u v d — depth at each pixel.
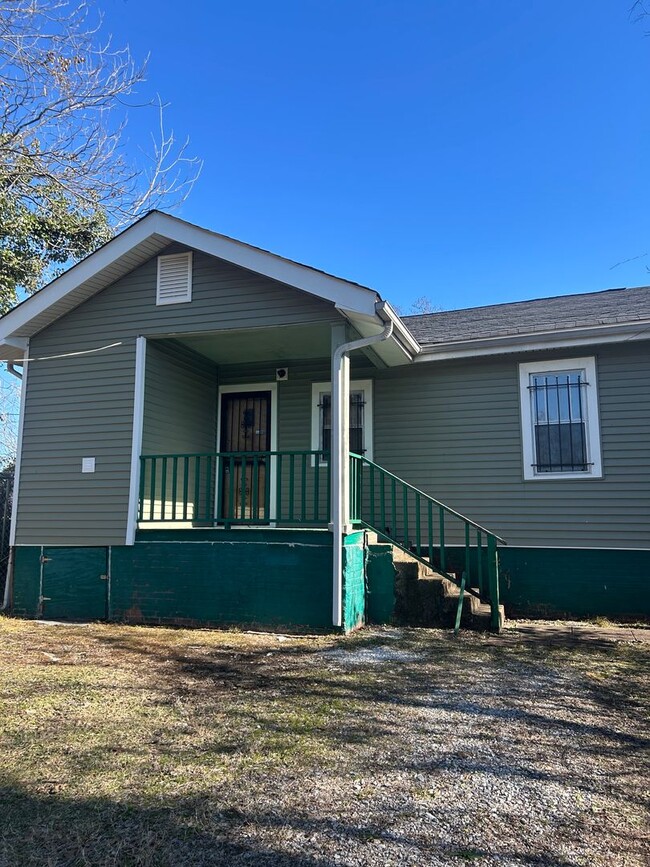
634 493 7.91
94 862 2.32
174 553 7.46
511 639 6.40
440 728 3.82
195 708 4.19
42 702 4.32
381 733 3.72
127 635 6.70
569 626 7.20
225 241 7.25
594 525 8.04
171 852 2.38
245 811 2.71
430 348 8.64
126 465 7.89
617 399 8.09
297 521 7.05
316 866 2.28
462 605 6.89
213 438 9.81
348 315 6.86
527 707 4.24
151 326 7.96
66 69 7.18
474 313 11.05
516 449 8.49
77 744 3.53
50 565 8.05
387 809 2.73
